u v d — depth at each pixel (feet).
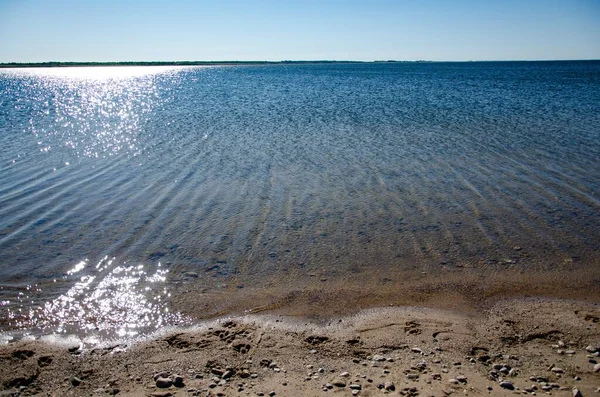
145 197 43.32
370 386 18.16
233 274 29.09
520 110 103.55
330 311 24.93
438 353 20.76
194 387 18.30
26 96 177.06
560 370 19.13
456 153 59.82
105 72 588.50
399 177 49.21
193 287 27.48
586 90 160.56
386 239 34.12
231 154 60.23
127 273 29.09
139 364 20.12
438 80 252.01
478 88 179.73
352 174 50.47
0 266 29.66
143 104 135.74
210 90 194.59
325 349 21.26
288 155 59.52
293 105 122.21
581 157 56.65
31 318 24.06
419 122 86.69
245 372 19.27
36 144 69.10
